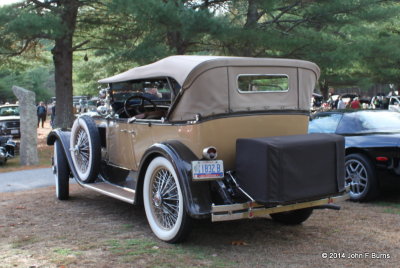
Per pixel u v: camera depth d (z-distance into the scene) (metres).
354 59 13.77
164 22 12.12
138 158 5.45
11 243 4.75
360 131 6.97
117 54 14.73
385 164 6.33
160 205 4.68
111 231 5.17
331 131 7.30
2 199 7.21
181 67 4.61
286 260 4.14
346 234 4.98
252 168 4.21
